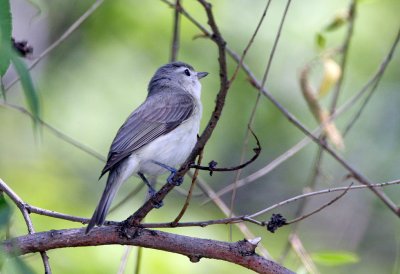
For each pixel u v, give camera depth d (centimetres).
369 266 1435
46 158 1334
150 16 1387
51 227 1094
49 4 1406
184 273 1033
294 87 1404
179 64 1058
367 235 1468
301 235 1448
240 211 1461
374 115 1462
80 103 1385
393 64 1420
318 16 1404
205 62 1353
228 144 1396
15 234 672
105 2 1395
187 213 1198
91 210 1228
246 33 1384
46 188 1249
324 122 927
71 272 1016
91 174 1332
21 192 1230
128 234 673
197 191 1261
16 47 775
